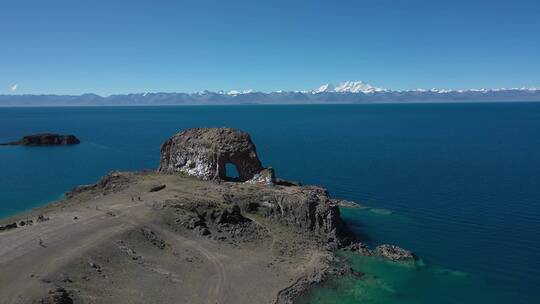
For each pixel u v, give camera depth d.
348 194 106.69
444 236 78.12
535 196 103.31
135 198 79.19
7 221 76.88
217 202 78.19
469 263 67.19
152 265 58.75
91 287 51.09
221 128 95.62
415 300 56.59
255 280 58.41
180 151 97.12
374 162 151.12
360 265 65.56
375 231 80.31
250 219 76.94
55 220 68.88
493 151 176.12
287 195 79.06
